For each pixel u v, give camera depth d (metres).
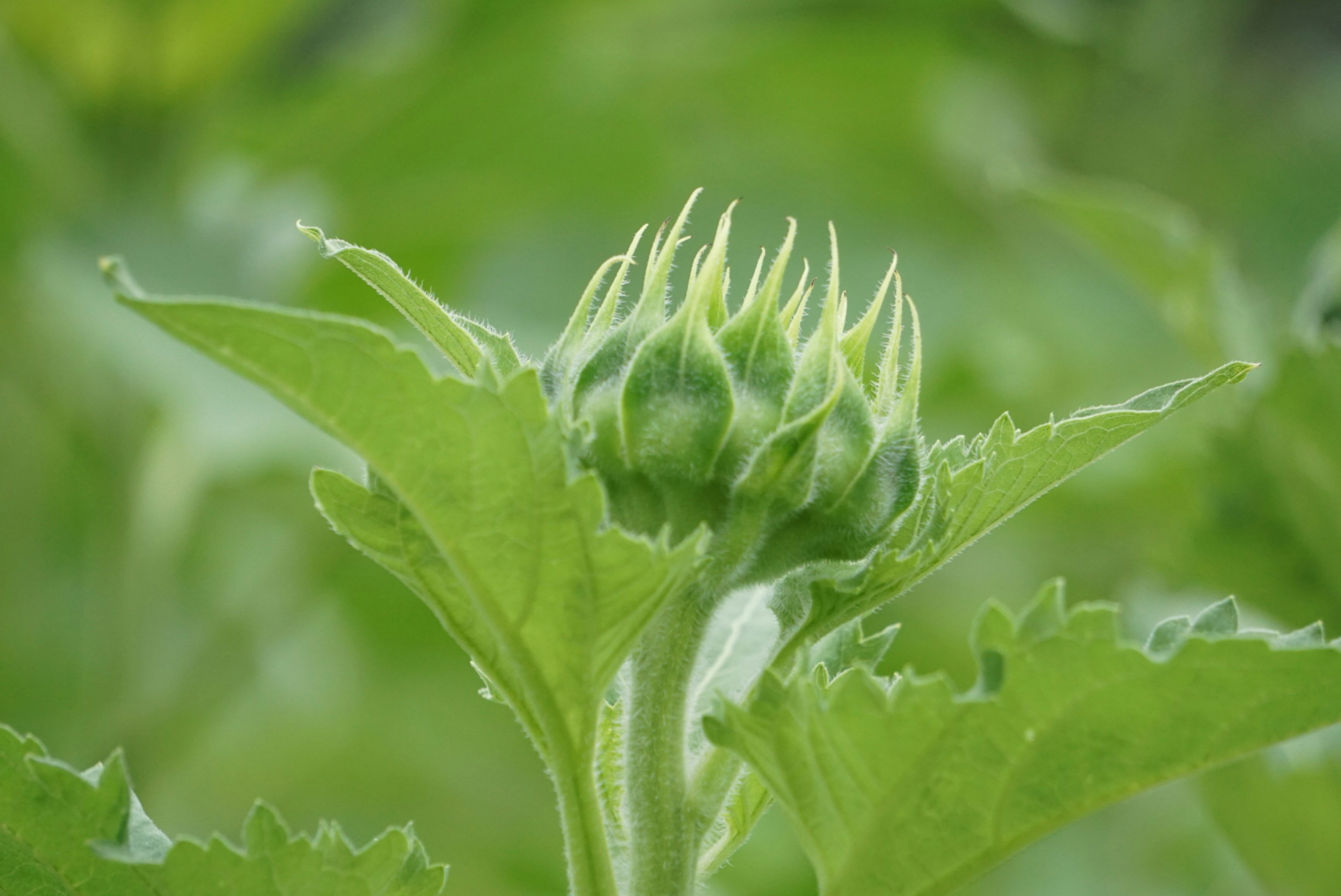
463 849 1.42
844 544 0.73
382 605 1.42
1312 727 0.69
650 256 0.73
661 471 0.72
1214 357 1.05
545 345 1.41
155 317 0.67
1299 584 0.98
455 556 0.70
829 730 0.70
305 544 1.25
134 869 0.72
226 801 1.46
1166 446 1.29
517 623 0.71
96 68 1.25
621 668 0.75
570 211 1.50
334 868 0.73
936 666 1.50
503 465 0.69
